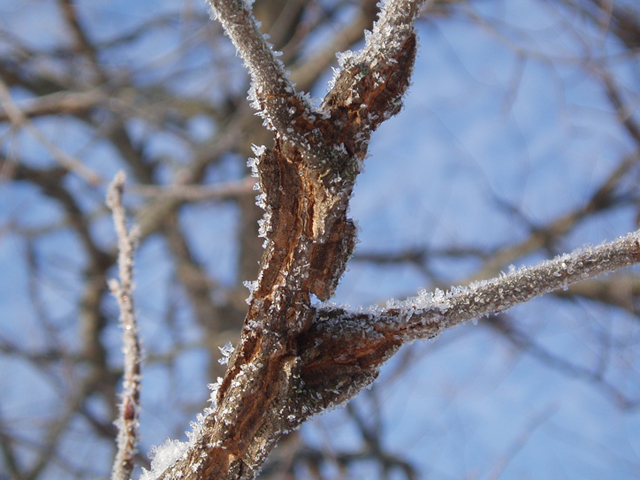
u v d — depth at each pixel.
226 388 0.43
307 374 0.43
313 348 0.43
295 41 1.61
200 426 0.43
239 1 0.40
